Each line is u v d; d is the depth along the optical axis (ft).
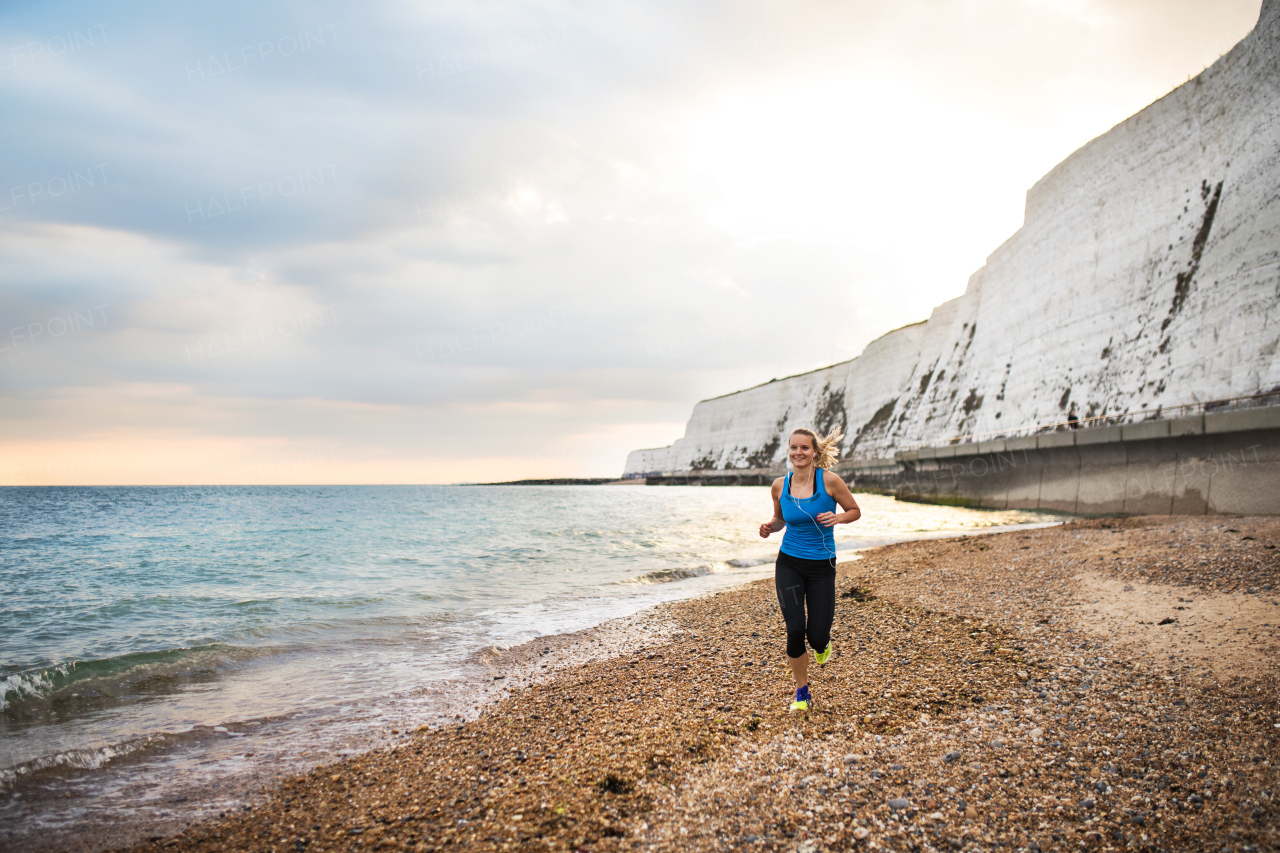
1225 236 82.12
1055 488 89.30
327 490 474.08
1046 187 141.90
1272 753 12.55
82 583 49.98
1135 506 72.43
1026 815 11.39
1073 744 13.93
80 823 14.25
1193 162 96.58
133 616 37.50
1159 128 107.04
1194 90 100.73
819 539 16.66
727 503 184.75
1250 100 85.30
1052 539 43.42
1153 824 10.82
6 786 16.26
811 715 16.81
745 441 370.73
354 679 24.99
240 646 29.99
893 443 217.36
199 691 23.86
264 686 24.30
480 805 13.34
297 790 15.26
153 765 17.39
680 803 12.60
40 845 13.38
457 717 20.42
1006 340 148.46
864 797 12.37
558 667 25.63
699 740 15.67
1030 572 33.63
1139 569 30.53
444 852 11.54
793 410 338.34
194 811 14.62
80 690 24.14
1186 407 78.84
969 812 11.57
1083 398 105.70
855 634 25.16
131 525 109.50
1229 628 20.63
